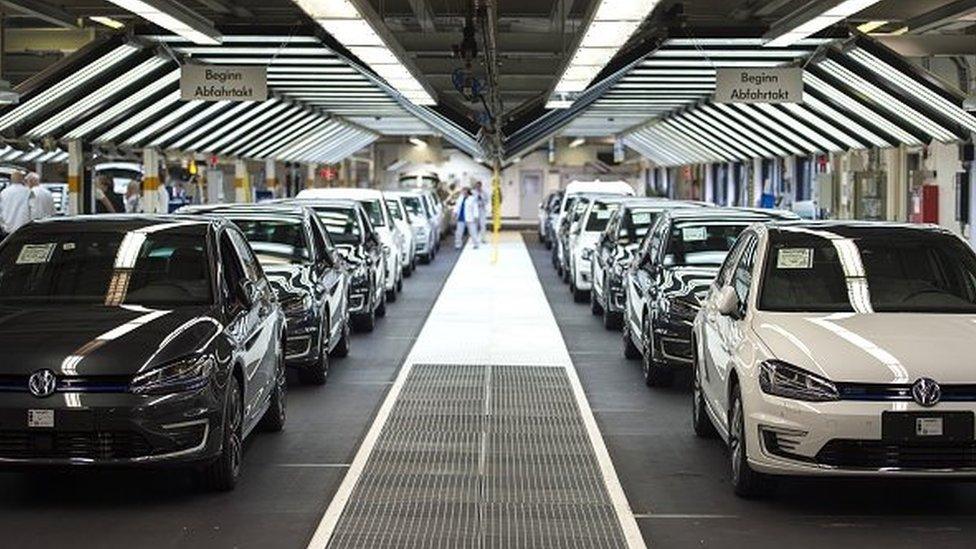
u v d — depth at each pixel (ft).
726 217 48.62
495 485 29.07
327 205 64.39
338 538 24.43
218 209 50.06
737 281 32.17
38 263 31.12
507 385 43.91
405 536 24.61
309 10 42.98
